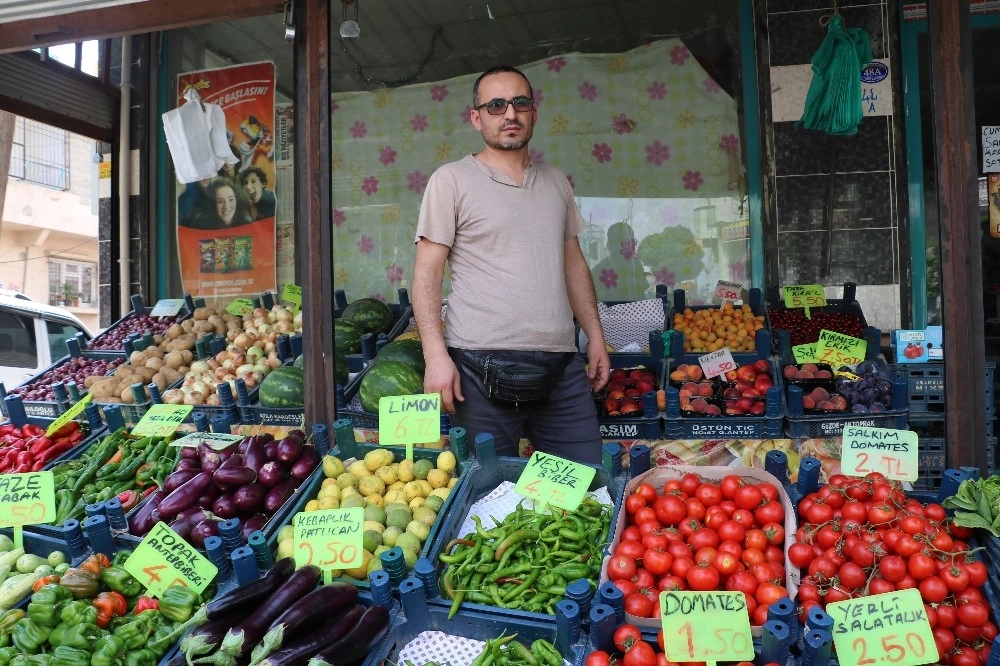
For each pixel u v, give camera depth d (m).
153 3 3.57
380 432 3.17
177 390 5.24
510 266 3.31
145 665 2.36
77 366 6.23
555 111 6.90
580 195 6.87
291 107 7.64
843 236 6.37
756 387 4.44
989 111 6.83
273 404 4.69
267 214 7.70
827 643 1.94
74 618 2.40
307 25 3.35
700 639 2.05
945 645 2.13
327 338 3.47
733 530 2.51
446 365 3.28
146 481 3.55
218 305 7.79
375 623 2.29
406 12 7.11
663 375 4.80
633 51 6.75
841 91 4.42
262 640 2.17
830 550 2.41
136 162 7.74
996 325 6.70
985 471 2.79
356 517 2.62
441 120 7.28
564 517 2.79
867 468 2.76
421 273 3.36
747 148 6.51
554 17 6.89
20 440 4.10
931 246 6.45
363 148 7.42
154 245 7.83
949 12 2.72
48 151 21.95
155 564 2.64
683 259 6.72
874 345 4.89
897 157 6.28
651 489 2.82
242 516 3.09
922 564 2.23
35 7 3.27
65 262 23.25
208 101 7.77
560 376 3.46
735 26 6.52
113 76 7.78
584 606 2.26
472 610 2.38
